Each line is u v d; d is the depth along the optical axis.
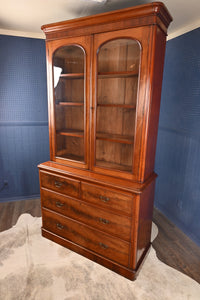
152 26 1.26
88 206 1.71
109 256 1.69
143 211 1.59
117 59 1.47
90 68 1.55
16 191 2.76
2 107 2.46
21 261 1.75
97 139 1.67
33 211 2.52
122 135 1.62
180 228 2.26
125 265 1.62
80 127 1.77
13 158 2.64
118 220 1.57
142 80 1.36
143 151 1.46
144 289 1.53
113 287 1.54
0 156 2.60
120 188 1.48
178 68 2.14
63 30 1.61
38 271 1.66
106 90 1.58
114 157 1.67
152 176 1.69
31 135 2.62
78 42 1.56
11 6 1.63
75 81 1.69
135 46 1.38
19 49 2.35
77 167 1.83
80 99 1.70
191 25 1.91
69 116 1.80
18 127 2.56
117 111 1.58
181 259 1.83
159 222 2.38
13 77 2.40
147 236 1.83
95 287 1.54
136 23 1.31
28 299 1.43
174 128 2.27
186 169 2.11
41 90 2.53
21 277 1.60
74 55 1.63
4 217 2.38
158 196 2.69
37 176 2.78
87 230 1.77
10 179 2.70
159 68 1.45
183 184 2.17
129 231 1.54
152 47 1.29
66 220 1.88
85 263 1.76
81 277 1.62
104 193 1.59
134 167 1.52
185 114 2.08
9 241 1.99
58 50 1.69
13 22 2.01
